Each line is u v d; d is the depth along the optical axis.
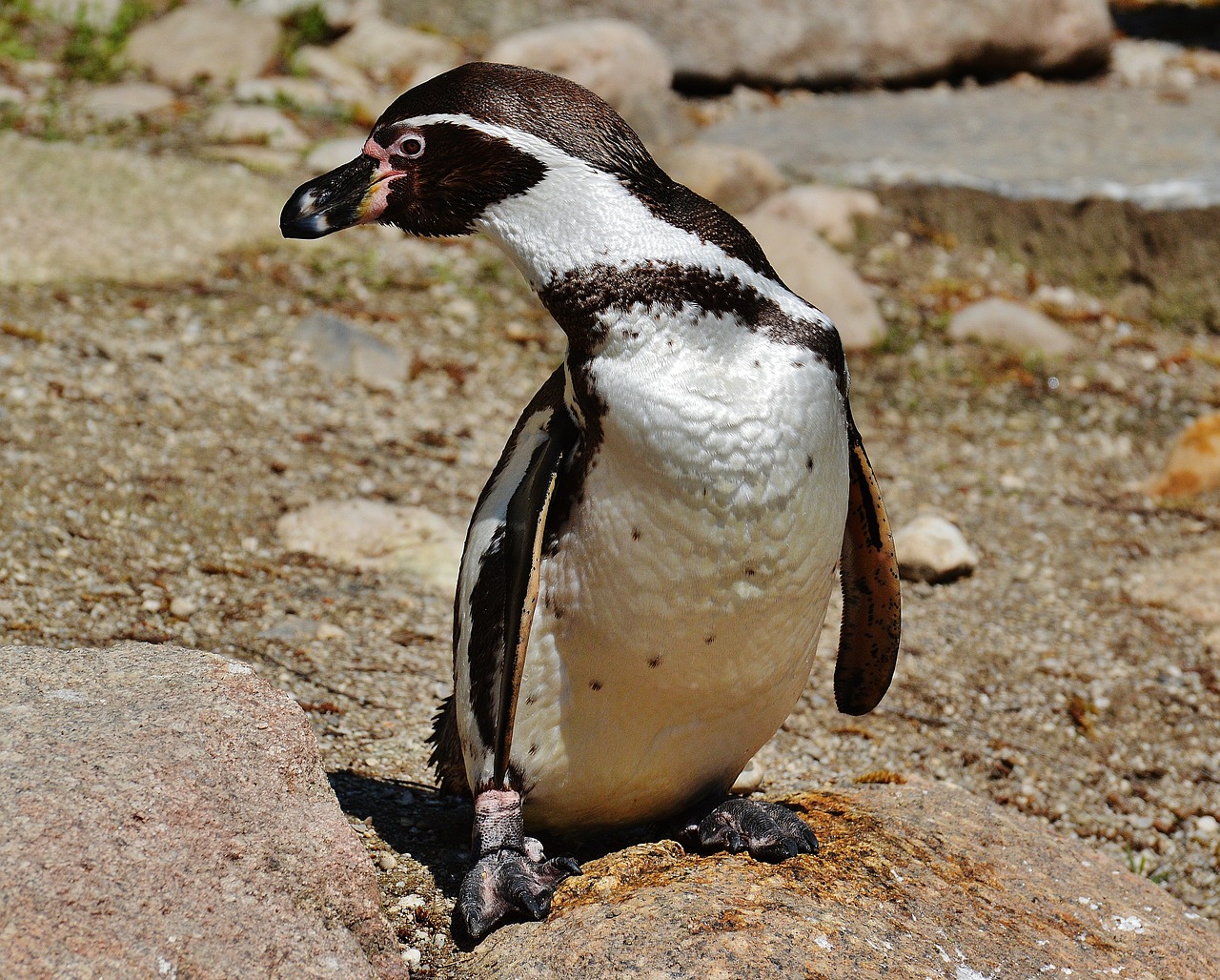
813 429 8.25
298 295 21.84
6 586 13.46
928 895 9.25
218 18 30.27
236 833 8.00
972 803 10.92
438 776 10.59
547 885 8.98
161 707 8.62
